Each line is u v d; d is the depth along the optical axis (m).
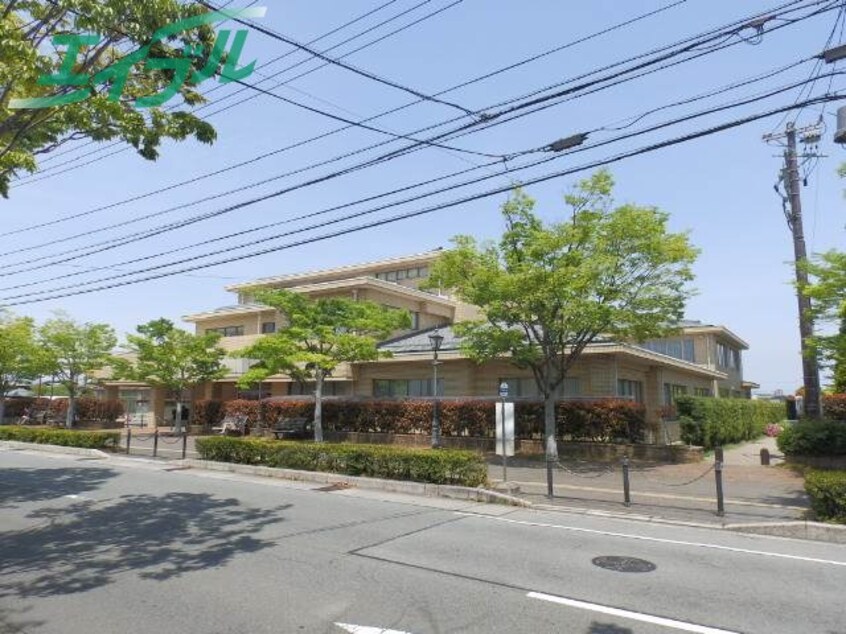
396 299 32.06
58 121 8.34
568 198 17.69
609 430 19.86
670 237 17.19
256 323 34.69
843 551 8.39
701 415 20.14
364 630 5.29
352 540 8.73
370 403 25.30
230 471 17.22
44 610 5.88
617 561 7.67
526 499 12.37
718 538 9.16
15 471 17.08
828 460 16.81
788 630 5.39
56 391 39.59
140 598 6.20
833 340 12.66
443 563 7.49
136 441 26.75
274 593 6.31
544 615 5.70
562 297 16.69
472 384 25.45
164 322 29.34
